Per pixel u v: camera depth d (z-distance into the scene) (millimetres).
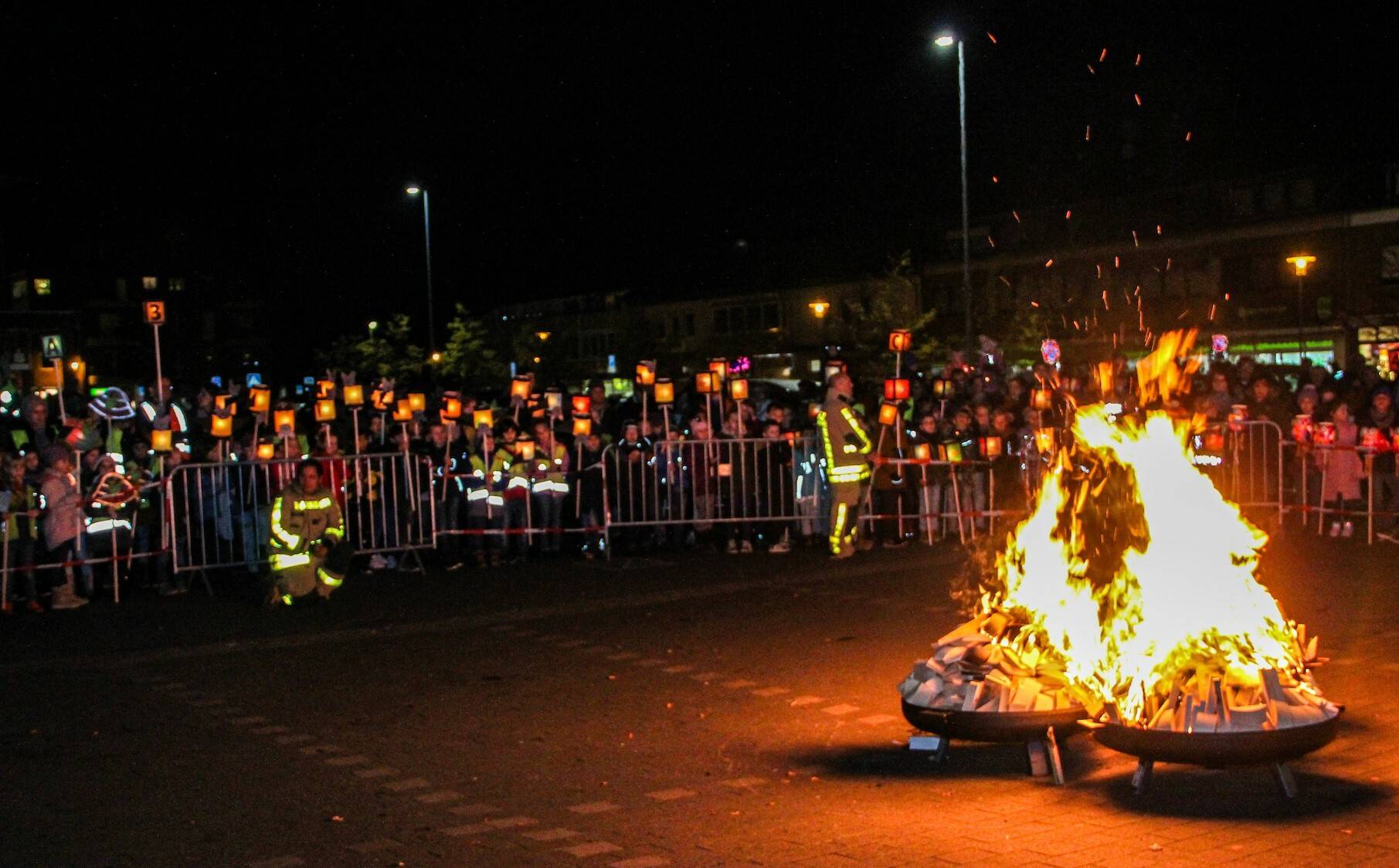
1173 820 6035
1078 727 6777
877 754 7465
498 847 6070
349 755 7848
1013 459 16594
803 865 5664
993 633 7176
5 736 8508
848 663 9898
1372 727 7543
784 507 16328
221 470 14469
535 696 9250
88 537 13656
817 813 6410
